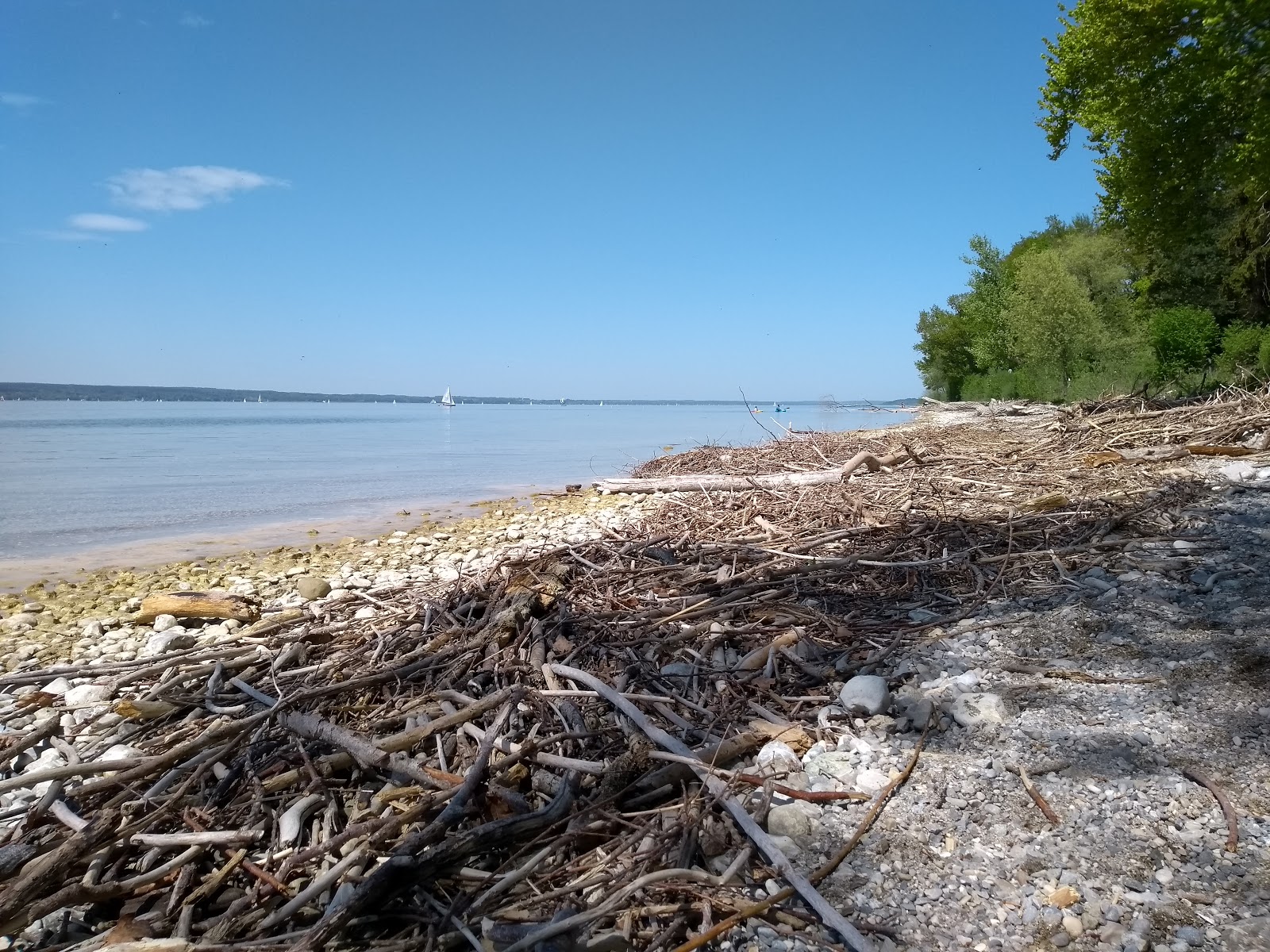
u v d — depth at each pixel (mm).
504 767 3643
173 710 4672
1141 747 3635
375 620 6355
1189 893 2697
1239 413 12812
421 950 2709
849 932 2596
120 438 35688
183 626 7082
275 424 56562
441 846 2975
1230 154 14922
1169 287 31312
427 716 4352
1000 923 2670
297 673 5125
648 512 11883
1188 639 4711
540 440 36969
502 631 5410
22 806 3705
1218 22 10555
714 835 3184
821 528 8789
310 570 9523
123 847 3240
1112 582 5973
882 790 3477
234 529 12930
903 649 5164
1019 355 36969
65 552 11047
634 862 3049
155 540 11945
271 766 3914
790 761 3824
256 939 2748
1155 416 13750
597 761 3768
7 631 7070
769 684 4727
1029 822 3191
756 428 41750
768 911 2789
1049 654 4824
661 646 5359
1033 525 7773
